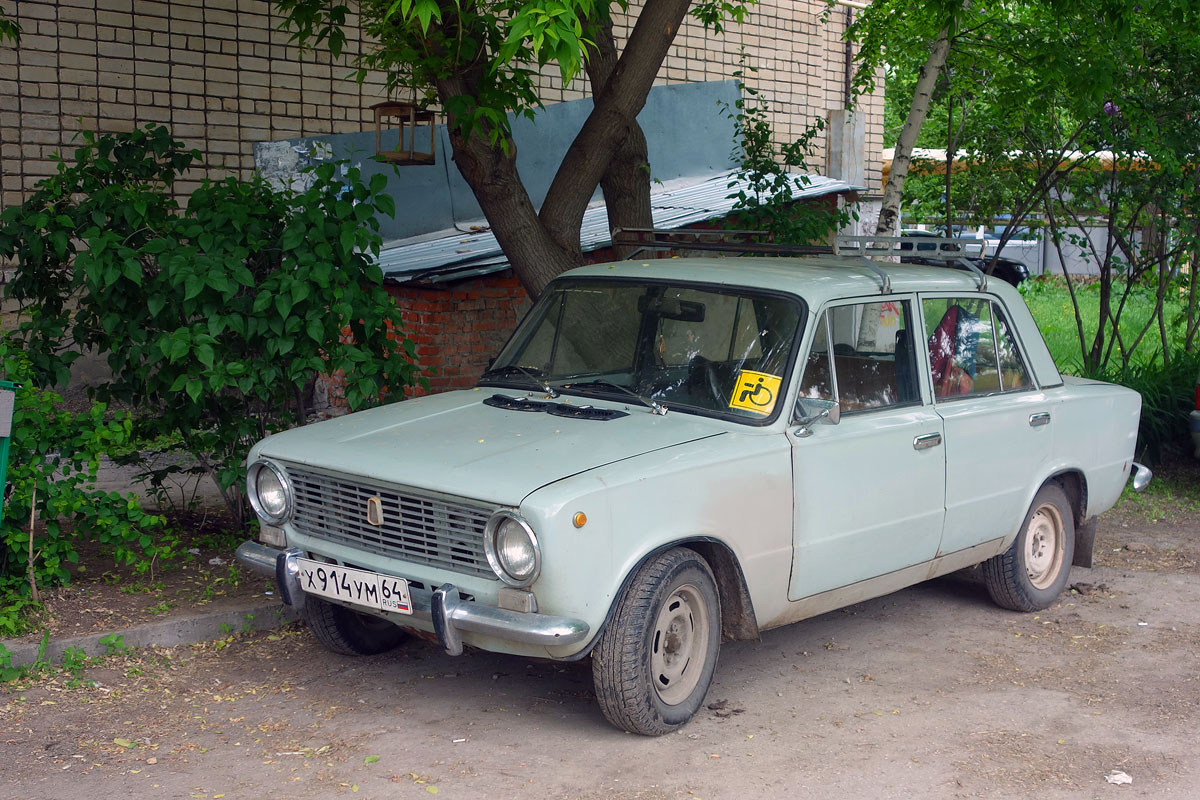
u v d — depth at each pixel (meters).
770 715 4.74
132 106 9.86
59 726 4.37
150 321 6.16
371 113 11.22
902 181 8.91
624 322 5.23
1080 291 20.12
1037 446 6.01
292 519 4.78
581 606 3.95
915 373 5.40
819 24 14.50
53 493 5.23
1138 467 7.06
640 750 4.32
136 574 6.01
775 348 4.83
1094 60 8.91
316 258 5.91
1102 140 10.34
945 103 11.95
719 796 3.96
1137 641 5.85
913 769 4.21
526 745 4.35
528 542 3.87
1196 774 4.22
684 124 13.53
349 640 5.19
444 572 4.20
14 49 9.25
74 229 5.99
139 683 4.85
